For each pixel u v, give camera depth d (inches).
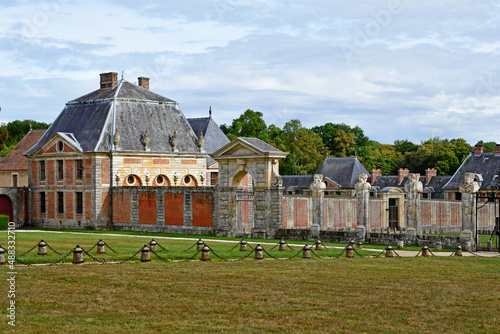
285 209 2129.7
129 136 2536.9
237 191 2034.9
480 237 2225.6
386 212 2603.3
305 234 1838.1
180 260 1262.3
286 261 1266.0
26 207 2691.9
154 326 721.6
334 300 861.2
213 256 1316.4
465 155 4488.2
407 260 1304.1
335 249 1517.0
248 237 1953.7
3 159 3403.1
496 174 3444.9
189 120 3088.1
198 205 2148.1
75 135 2573.8
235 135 4033.0
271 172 1951.3
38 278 985.5
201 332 701.3
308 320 754.8
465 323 751.7
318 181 1891.0
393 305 836.0
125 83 2706.7
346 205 2374.5
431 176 3838.6
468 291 933.8
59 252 1300.4
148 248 1230.9
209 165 2869.1
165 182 2613.2
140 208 2342.5
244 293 898.1
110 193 2447.1
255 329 713.6
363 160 4712.1
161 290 911.0
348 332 706.8
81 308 799.7
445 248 1598.2
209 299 858.1
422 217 2549.2
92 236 1893.5
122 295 874.8
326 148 4628.4
